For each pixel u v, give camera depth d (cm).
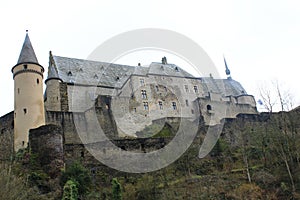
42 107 5581
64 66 6925
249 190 4088
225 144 5212
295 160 4622
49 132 4562
